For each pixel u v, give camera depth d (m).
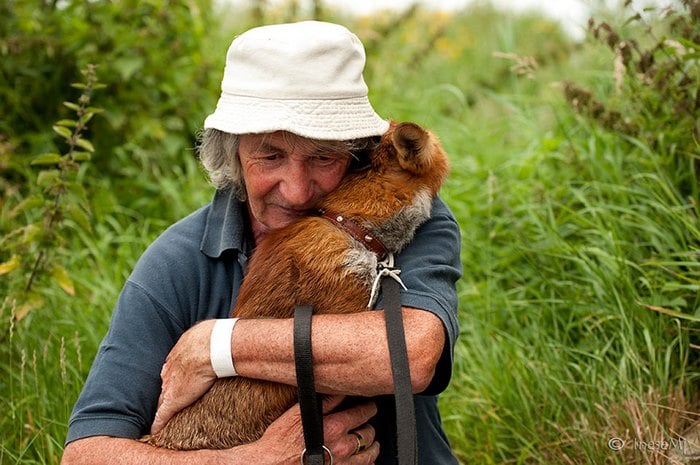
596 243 3.92
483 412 3.65
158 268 2.51
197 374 2.33
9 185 4.77
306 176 2.41
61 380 3.65
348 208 2.50
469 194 4.79
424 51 7.22
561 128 4.38
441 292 2.37
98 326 4.06
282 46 2.29
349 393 2.25
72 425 2.36
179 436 2.41
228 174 2.54
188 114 5.42
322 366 2.21
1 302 4.02
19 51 5.02
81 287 4.17
